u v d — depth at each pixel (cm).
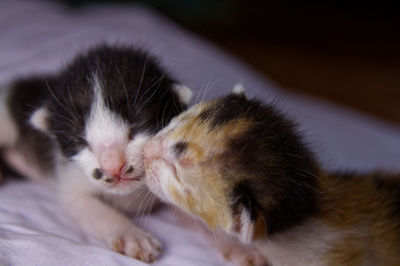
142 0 61
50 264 21
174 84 26
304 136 25
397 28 78
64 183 26
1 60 32
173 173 23
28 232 23
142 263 22
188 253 24
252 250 24
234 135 23
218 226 23
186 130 23
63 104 25
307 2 91
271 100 26
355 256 23
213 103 24
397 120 49
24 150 28
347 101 53
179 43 38
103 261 22
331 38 74
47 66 31
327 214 24
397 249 24
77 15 42
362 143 32
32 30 36
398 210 25
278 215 22
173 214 26
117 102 24
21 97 28
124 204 26
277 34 74
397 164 31
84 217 25
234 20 79
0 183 27
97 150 24
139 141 24
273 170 22
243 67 39
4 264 21
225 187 22
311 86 57
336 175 25
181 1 70
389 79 59
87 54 27
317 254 23
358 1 89
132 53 27
